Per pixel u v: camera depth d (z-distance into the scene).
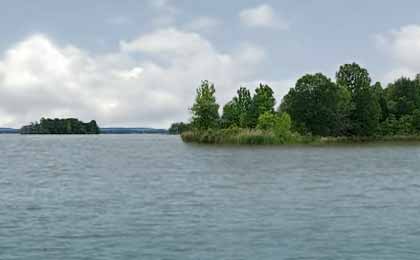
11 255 18.53
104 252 18.88
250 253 18.69
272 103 125.75
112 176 48.56
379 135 152.75
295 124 140.75
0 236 21.48
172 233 21.91
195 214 26.50
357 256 18.27
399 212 26.95
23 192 36.56
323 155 78.62
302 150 94.06
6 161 74.44
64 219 25.33
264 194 34.25
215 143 117.19
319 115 142.88
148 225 23.64
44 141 192.88
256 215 26.12
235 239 20.75
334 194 34.09
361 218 25.20
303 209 27.94
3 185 41.47
